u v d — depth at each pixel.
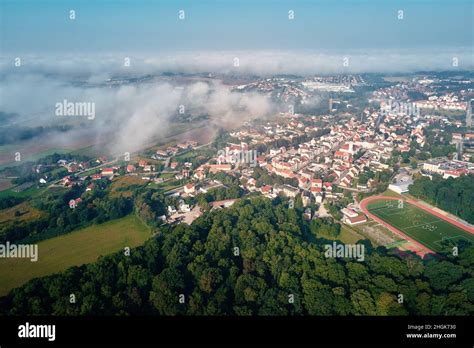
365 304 185.50
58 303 191.38
